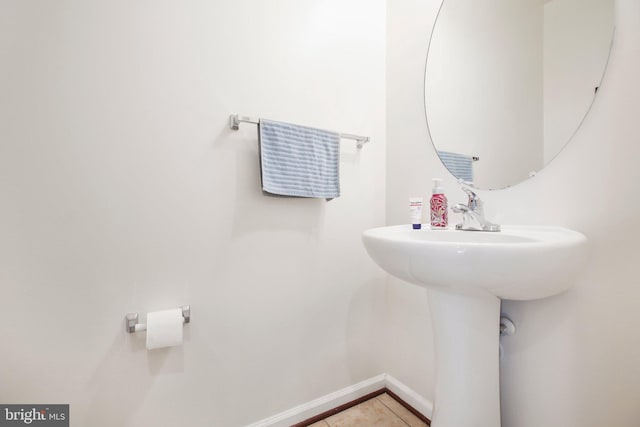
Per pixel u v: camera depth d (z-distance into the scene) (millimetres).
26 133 849
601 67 816
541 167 942
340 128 1383
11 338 842
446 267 684
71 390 905
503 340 993
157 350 1013
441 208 1099
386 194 1542
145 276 997
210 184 1096
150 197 1001
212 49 1095
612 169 792
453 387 910
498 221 1053
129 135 969
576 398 854
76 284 909
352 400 1414
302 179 1197
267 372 1213
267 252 1211
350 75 1416
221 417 1122
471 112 1148
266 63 1196
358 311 1446
